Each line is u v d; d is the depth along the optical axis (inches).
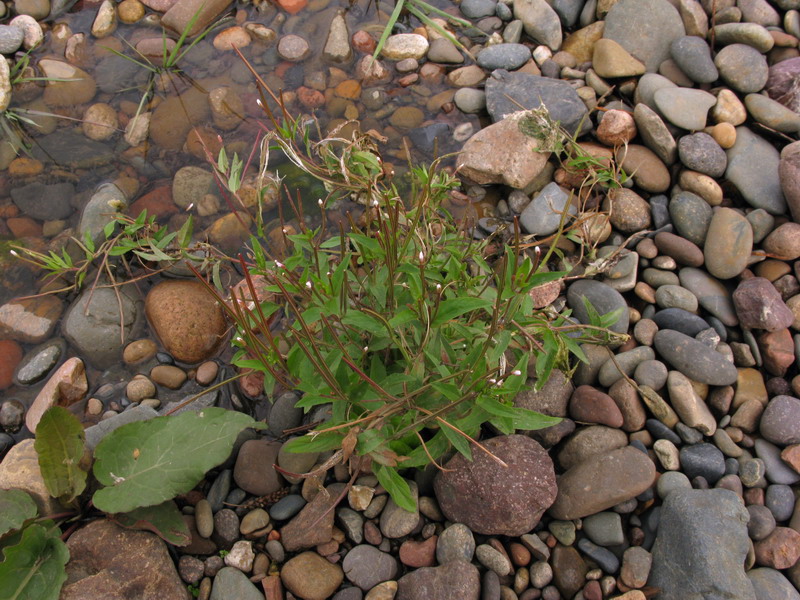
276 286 20.7
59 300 25.6
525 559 20.7
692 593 19.4
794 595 20.1
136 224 25.0
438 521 21.4
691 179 27.2
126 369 24.6
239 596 19.8
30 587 18.6
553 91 29.6
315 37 32.4
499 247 26.7
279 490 21.8
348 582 20.4
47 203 27.7
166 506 20.5
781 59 30.1
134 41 32.2
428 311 18.3
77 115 30.1
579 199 26.9
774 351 23.9
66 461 20.3
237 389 24.2
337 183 23.4
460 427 18.6
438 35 32.5
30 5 32.2
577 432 22.7
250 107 30.3
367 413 19.4
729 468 22.2
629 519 21.5
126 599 19.0
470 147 28.3
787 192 26.1
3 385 24.1
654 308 25.5
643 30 30.5
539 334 20.6
